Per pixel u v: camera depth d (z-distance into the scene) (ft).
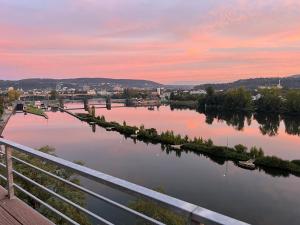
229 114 401.49
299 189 110.93
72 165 9.12
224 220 5.17
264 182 119.55
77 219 40.57
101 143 208.44
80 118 364.79
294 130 267.18
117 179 7.60
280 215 86.89
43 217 12.80
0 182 24.56
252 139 228.43
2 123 293.84
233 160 158.40
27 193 13.61
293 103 380.78
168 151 182.09
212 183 116.37
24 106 494.18
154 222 7.31
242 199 99.25
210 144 189.26
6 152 14.03
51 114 437.17
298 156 172.65
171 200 6.15
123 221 66.64
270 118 351.87
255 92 588.91
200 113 422.41
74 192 46.57
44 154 10.69
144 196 6.61
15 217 12.84
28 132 257.75
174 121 344.90
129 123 328.90
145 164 146.41
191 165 146.82
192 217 5.65
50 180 44.78
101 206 74.74
